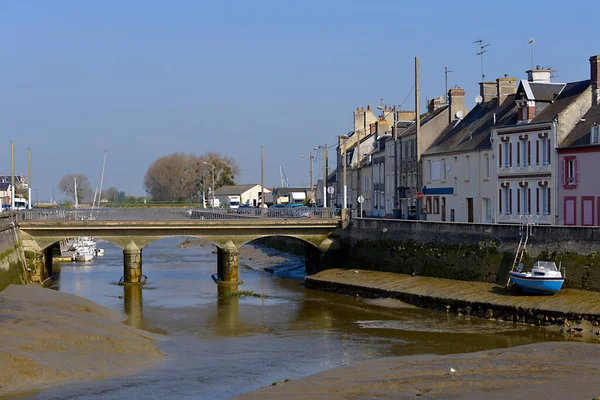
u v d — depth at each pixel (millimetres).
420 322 43469
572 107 55375
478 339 38219
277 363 33812
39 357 31453
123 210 65875
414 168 75438
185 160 197250
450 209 68250
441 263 52844
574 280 43281
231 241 63312
